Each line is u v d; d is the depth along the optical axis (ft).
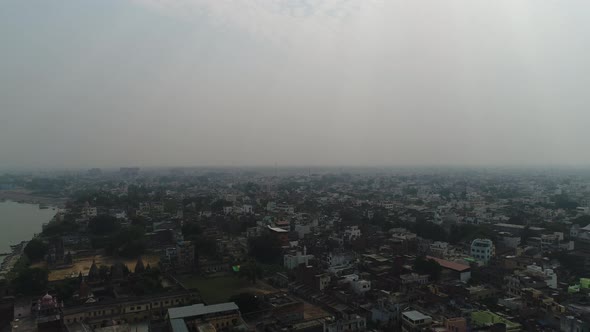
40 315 385.50
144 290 496.23
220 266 621.31
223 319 368.89
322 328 367.86
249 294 431.43
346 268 552.82
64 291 480.64
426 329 333.01
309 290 495.41
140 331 400.47
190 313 364.38
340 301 455.63
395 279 491.72
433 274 499.92
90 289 503.61
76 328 384.47
